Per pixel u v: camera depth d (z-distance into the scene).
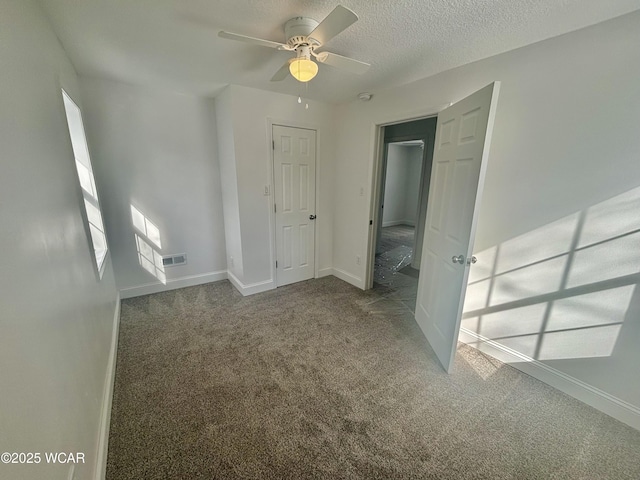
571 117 1.59
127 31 1.64
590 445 1.41
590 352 1.65
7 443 0.60
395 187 7.87
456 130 1.95
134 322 2.56
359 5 1.37
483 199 2.04
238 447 1.38
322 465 1.30
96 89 2.54
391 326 2.56
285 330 2.46
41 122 1.19
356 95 2.94
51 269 1.01
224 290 3.29
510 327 2.00
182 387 1.78
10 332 0.66
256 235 3.12
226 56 2.00
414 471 1.28
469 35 1.64
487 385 1.83
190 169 3.16
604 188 1.52
